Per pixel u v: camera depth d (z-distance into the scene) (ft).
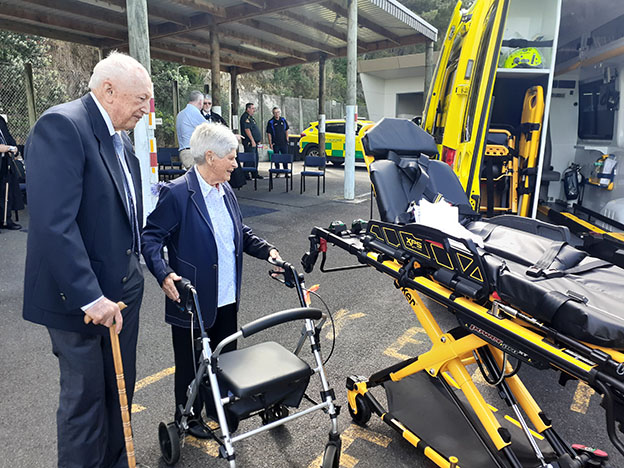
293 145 63.10
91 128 6.56
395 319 14.48
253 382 6.89
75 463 7.05
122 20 34.19
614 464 8.48
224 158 7.75
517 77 16.40
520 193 16.56
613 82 16.58
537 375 11.61
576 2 15.31
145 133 17.80
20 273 17.60
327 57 46.03
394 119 11.67
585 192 18.74
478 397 7.45
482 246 8.22
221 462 8.38
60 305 6.61
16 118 46.06
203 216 8.06
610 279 7.09
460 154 15.69
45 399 10.04
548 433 7.43
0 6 30.89
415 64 73.41
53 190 6.07
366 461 8.49
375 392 10.77
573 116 19.80
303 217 27.48
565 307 5.87
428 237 7.55
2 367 11.28
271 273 8.70
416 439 8.28
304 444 8.92
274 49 43.21
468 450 8.04
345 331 13.60
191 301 7.24
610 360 5.42
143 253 7.77
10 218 23.77
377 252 8.84
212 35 34.37
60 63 58.03
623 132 16.01
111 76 6.47
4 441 8.71
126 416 6.80
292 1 29.84
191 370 8.63
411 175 10.64
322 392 7.45
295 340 12.91
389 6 32.24
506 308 6.62
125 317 7.35
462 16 18.52
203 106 28.27
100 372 7.06
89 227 6.65
